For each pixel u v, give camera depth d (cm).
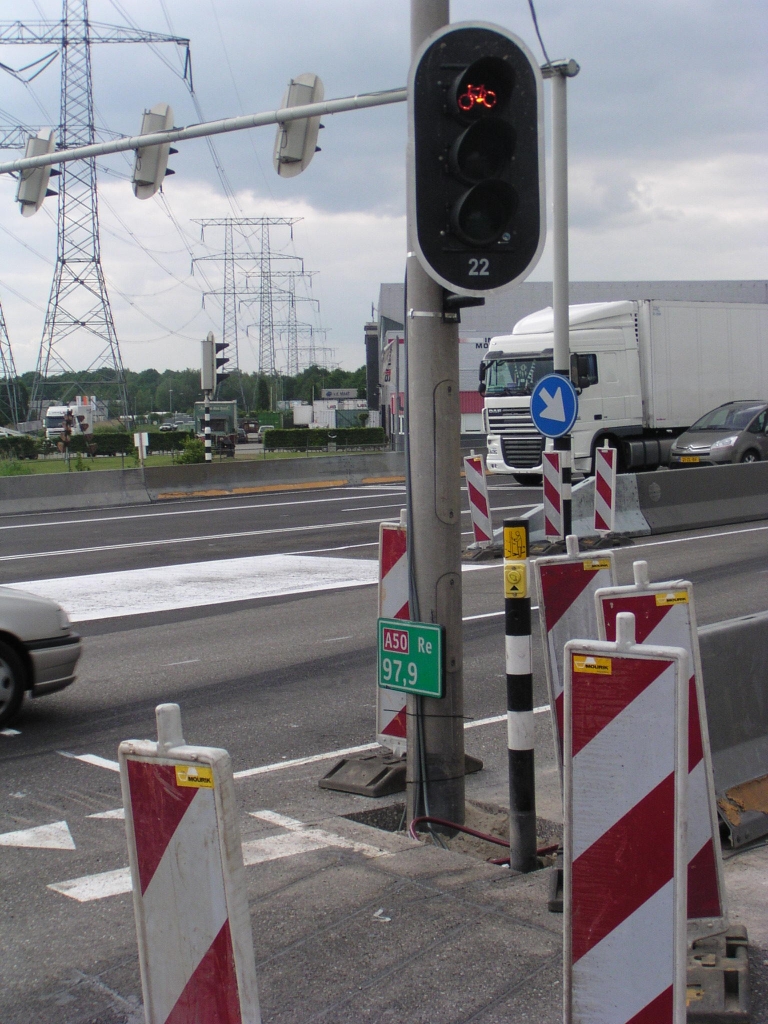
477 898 458
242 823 569
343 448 5875
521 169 485
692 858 414
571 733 329
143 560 1653
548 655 570
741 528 1900
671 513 1875
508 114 482
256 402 12500
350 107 1083
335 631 1081
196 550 1756
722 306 2836
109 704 819
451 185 481
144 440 2906
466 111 476
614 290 7162
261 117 1147
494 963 400
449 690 567
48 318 6222
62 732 745
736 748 546
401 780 627
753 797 541
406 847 527
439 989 383
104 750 704
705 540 1736
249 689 857
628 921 322
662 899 317
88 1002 389
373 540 1819
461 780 574
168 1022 298
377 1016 368
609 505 1647
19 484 2586
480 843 551
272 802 605
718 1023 361
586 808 327
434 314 550
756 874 494
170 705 291
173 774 288
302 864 503
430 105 477
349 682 875
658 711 315
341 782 625
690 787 416
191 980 291
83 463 4247
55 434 7031
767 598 1195
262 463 3005
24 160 1377
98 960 421
